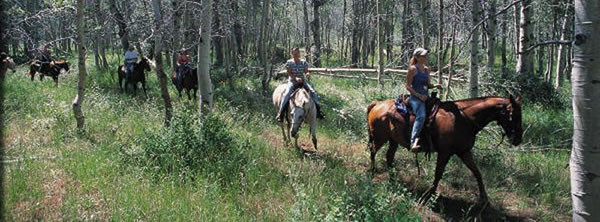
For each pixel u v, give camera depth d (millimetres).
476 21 9211
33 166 6551
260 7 28375
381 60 16656
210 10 8391
